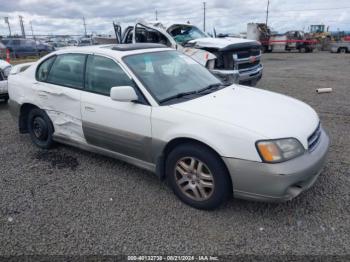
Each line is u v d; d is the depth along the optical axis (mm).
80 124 4086
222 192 3012
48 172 4125
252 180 2826
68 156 4617
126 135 3600
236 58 7609
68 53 4285
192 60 4449
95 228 2969
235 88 4012
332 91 8805
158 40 8914
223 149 2879
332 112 6574
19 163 4418
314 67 15656
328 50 33531
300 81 10836
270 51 32531
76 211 3246
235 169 2863
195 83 3904
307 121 3186
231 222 3000
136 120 3463
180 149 3188
